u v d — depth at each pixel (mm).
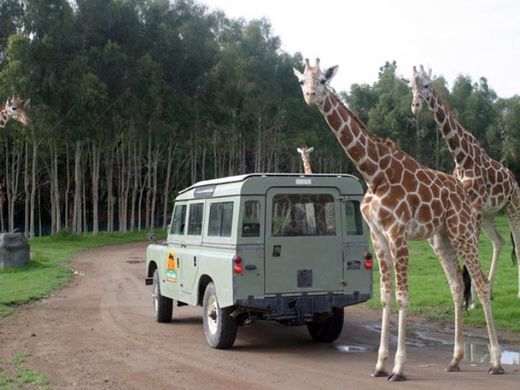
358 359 7918
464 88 53781
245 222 8055
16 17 32375
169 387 6637
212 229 8859
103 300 13461
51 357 8102
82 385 6719
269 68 43500
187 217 9867
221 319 8359
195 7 38844
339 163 60812
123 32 34531
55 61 31328
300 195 8297
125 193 40406
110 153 40250
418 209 7172
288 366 7527
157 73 34531
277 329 10125
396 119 53000
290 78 44938
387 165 7289
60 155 41906
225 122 40281
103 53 32906
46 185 45812
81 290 15148
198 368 7457
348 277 8383
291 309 8164
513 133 51625
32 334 9664
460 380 6750
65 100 31078
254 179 8109
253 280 7988
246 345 8852
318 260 8273
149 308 12375
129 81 34062
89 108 31578
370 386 6566
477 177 11211
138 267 20828
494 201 11508
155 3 36625
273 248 8078
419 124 52125
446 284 14086
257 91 42469
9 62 30594
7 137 34719
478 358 7902
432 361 7734
